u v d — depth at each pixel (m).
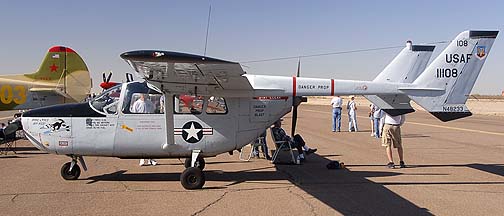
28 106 16.09
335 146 13.05
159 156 7.46
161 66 5.86
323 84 7.88
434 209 5.72
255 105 7.65
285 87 7.73
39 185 7.09
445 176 8.09
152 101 7.31
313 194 6.59
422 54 9.13
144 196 6.39
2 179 7.56
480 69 8.09
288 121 26.17
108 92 7.38
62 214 5.37
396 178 7.91
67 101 16.69
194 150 7.41
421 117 31.41
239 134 7.57
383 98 8.19
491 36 8.05
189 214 5.42
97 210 5.57
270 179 7.80
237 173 8.40
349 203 6.03
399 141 9.01
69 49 16.69
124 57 5.39
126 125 7.21
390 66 9.02
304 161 9.84
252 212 5.54
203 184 6.98
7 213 5.39
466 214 5.48
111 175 8.03
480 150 12.05
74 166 7.53
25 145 12.57
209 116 7.41
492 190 6.92
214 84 6.96
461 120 27.25
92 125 7.18
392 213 5.52
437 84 8.13
